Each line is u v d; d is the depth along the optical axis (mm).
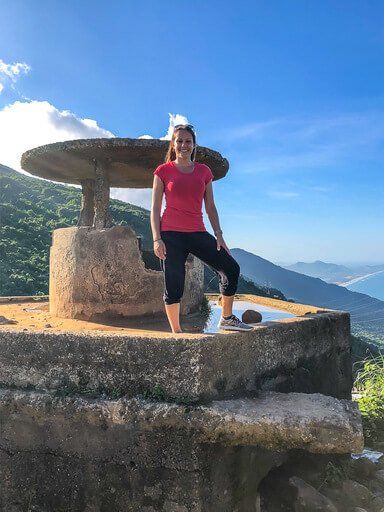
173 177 3584
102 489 3184
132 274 4699
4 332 3498
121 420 3115
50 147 4859
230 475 3207
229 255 3627
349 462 4285
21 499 3367
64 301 4879
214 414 3016
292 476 3688
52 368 3375
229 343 3326
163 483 3062
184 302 5133
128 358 3213
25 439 3367
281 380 3865
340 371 4859
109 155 4980
